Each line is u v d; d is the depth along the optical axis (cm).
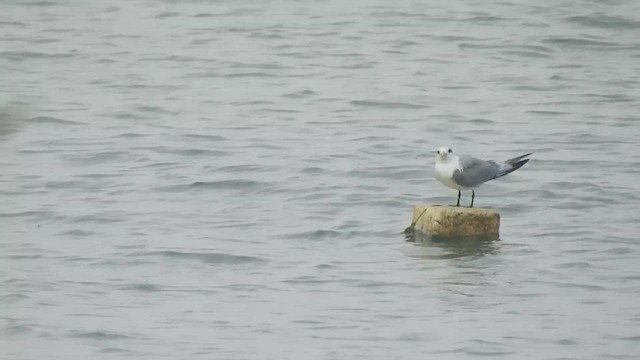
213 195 2106
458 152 2355
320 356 1366
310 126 2573
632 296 1566
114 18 3594
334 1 3741
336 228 1894
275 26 3472
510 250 1761
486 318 1488
